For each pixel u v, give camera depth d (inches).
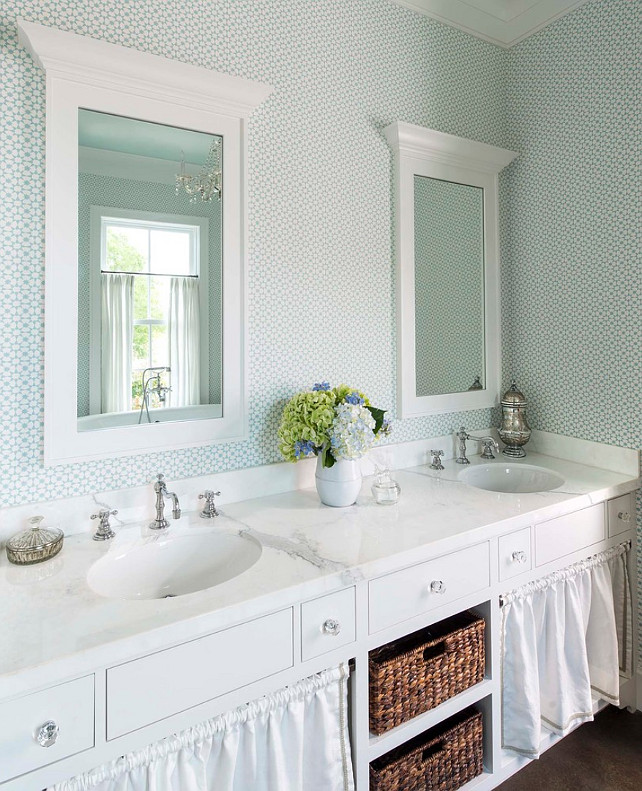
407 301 79.7
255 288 65.9
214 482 63.4
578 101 80.9
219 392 63.6
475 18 87.4
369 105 76.0
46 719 33.6
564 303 84.7
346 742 47.2
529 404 91.5
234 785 42.4
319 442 61.1
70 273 53.5
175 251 60.1
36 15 51.9
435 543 52.1
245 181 63.6
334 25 72.6
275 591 42.1
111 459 57.4
